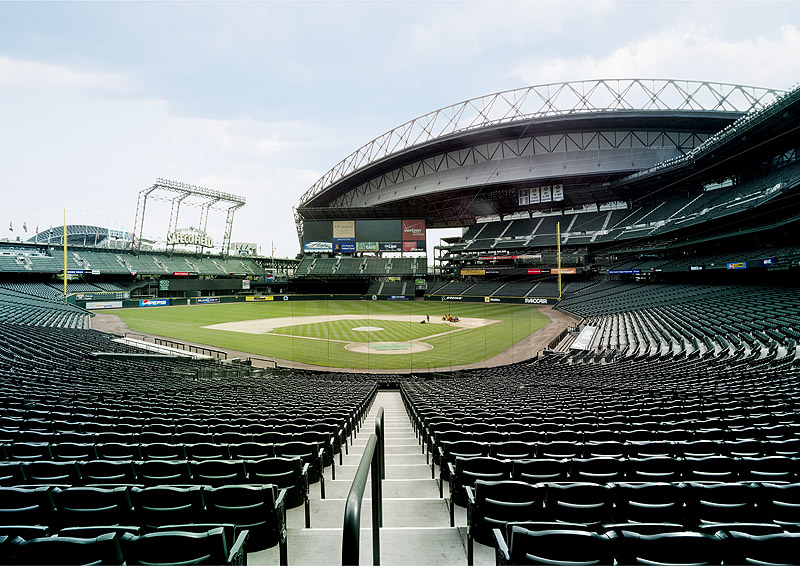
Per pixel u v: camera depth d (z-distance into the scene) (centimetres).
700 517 383
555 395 1263
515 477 481
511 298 6981
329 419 874
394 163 8369
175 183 7688
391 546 398
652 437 666
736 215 3916
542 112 6575
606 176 6581
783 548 256
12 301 4472
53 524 381
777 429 682
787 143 3969
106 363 2127
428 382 2036
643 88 6309
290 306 7012
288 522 500
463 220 9612
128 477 491
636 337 3162
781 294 3366
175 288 7594
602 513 378
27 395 1100
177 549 278
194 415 897
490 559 375
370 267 8725
